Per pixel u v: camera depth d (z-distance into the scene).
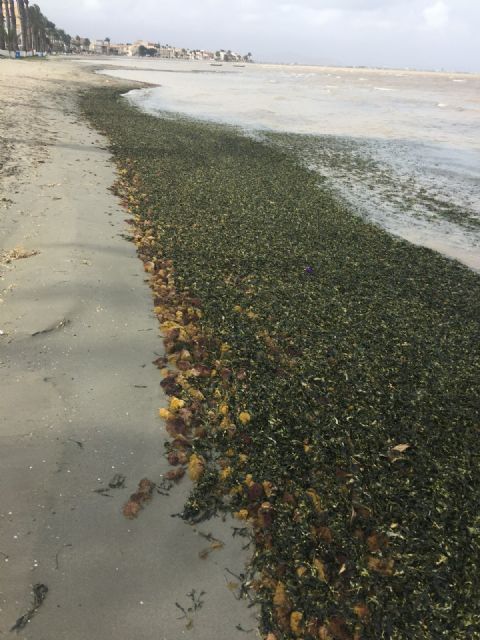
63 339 2.83
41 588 1.61
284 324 3.44
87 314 3.09
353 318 3.63
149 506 1.95
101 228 4.58
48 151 7.49
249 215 5.80
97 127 10.59
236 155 9.28
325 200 6.88
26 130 8.89
